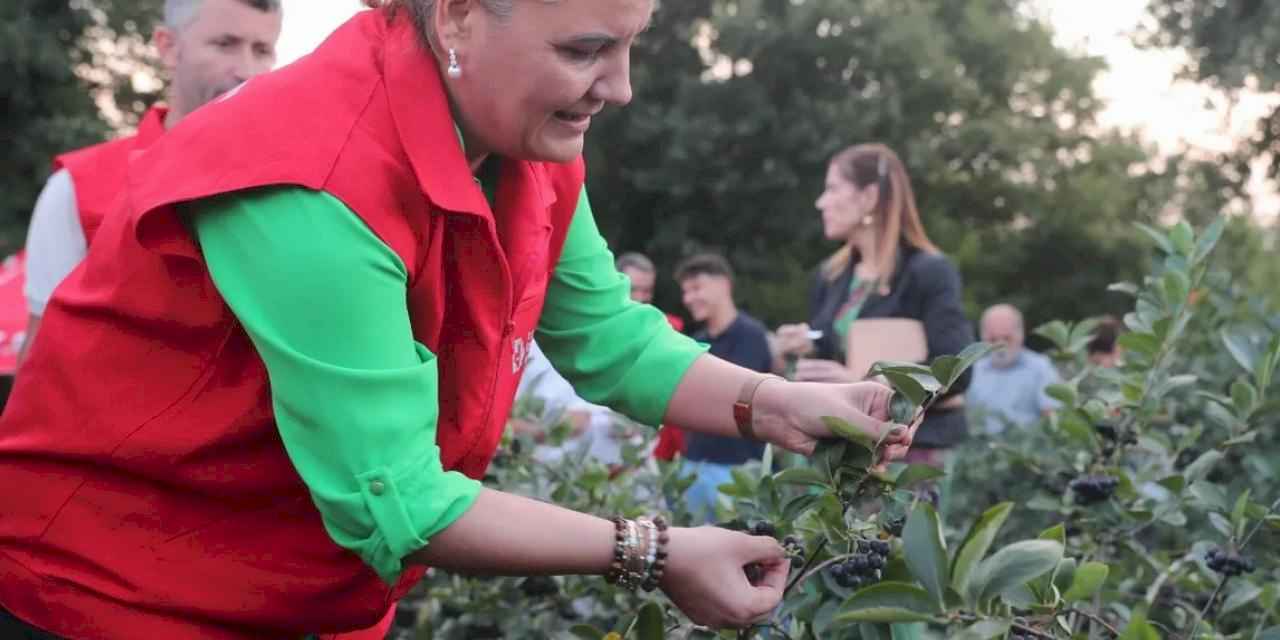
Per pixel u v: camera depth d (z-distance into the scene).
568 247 2.01
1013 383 6.67
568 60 1.54
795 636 1.91
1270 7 16.06
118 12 20.16
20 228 17.95
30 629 1.75
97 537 1.72
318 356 1.51
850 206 4.27
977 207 22.56
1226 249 16.58
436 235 1.60
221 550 1.71
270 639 1.79
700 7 20.62
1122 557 2.69
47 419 1.73
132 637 1.71
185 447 1.66
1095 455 2.64
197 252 1.58
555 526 1.58
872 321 4.09
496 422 1.80
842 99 20.08
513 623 2.88
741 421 1.90
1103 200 21.73
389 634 3.23
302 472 1.54
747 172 19.81
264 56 2.92
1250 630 2.41
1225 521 2.24
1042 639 1.72
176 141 1.61
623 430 3.51
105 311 1.68
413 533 1.51
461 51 1.57
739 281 19.97
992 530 1.64
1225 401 2.47
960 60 22.48
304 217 1.51
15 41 18.08
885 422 1.78
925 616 1.60
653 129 19.70
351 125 1.55
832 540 1.78
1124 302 21.97
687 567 1.61
